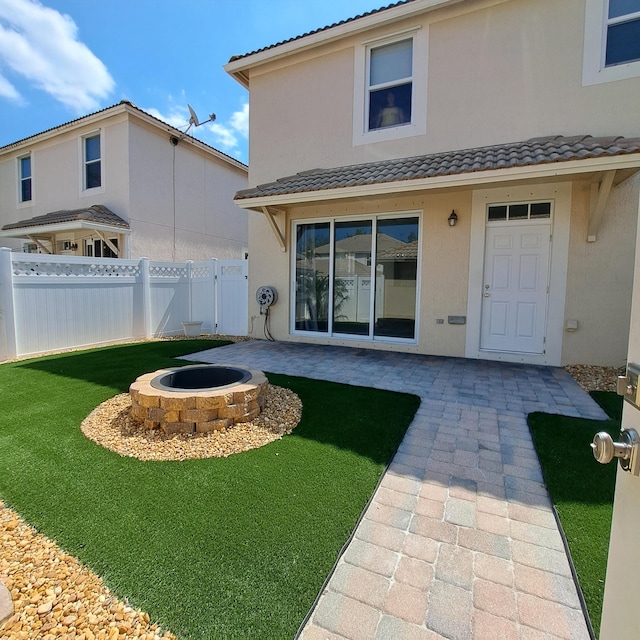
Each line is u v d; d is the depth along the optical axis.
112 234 11.89
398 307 7.95
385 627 1.78
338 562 2.17
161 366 6.56
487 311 7.17
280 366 6.63
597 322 6.38
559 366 6.62
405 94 7.79
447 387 5.42
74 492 2.81
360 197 7.19
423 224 7.50
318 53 8.48
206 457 3.36
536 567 2.14
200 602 1.89
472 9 6.97
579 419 4.21
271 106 9.20
